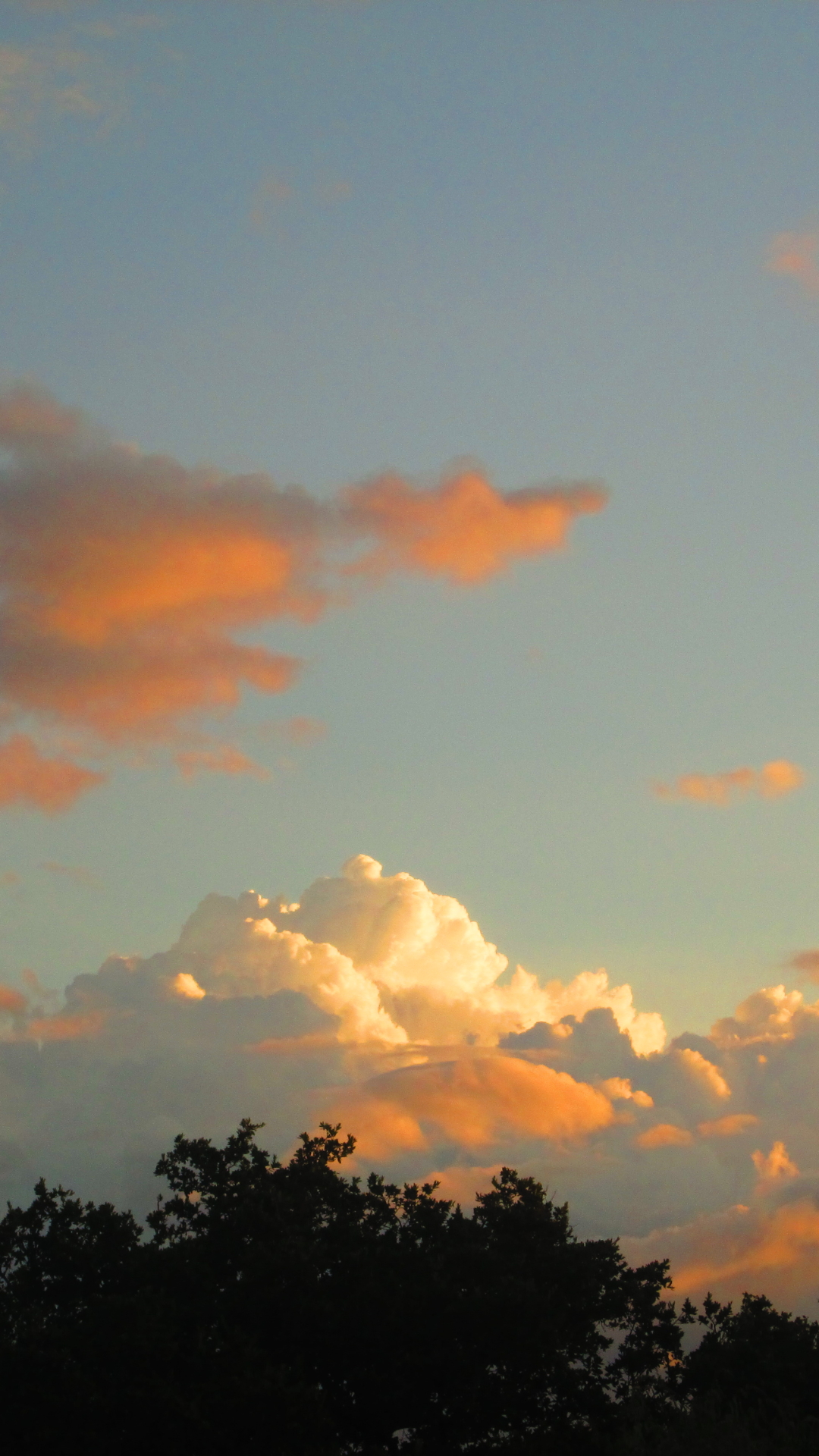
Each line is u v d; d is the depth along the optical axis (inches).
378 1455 1398.9
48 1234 1691.7
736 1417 1291.8
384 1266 1614.2
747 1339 1678.2
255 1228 1659.7
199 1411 1338.6
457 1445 1523.1
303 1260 1568.7
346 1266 1584.6
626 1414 1446.9
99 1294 1556.3
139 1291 1517.0
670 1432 1288.1
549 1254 1706.4
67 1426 1320.1
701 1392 1616.6
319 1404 1373.0
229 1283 1612.9
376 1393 1492.4
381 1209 1831.9
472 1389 1518.2
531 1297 1531.7
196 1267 1617.9
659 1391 1656.0
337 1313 1514.5
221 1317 1512.1
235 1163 1824.6
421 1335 1513.3
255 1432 1343.5
